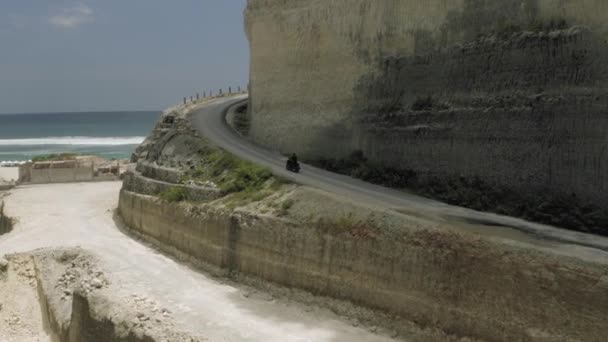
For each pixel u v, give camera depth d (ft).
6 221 148.05
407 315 67.26
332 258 76.59
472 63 85.35
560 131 73.20
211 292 87.10
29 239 121.19
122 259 105.19
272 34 134.00
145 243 117.08
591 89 70.23
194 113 179.63
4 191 183.52
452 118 87.51
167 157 135.13
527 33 77.77
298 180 97.76
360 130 106.01
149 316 77.87
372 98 104.01
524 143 77.15
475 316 60.39
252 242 88.22
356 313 72.90
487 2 84.33
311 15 120.78
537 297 55.72
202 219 99.30
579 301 52.80
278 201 90.63
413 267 67.00
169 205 109.81
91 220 140.05
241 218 90.79
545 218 72.90
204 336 71.67
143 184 127.24
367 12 105.70
